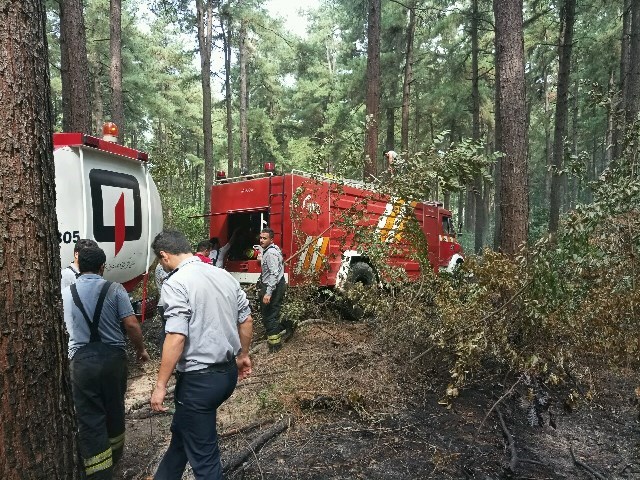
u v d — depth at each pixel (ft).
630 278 13.97
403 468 11.80
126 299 11.07
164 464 9.66
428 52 76.43
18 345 6.16
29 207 6.33
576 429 14.32
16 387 6.14
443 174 18.04
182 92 122.93
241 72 84.89
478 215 68.95
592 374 16.03
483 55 74.69
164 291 9.15
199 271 9.43
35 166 6.46
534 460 12.48
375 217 27.63
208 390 9.10
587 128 91.66
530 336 15.56
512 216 22.24
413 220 19.92
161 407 8.80
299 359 19.30
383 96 81.46
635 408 15.55
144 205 19.97
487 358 18.04
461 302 16.85
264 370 18.54
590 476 11.78
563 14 55.11
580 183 16.81
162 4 73.05
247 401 15.66
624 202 14.40
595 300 14.08
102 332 10.61
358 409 14.74
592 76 69.87
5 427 6.06
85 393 10.22
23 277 6.23
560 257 13.80
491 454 12.64
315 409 14.90
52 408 6.55
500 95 22.86
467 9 65.77
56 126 90.22
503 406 15.48
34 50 6.54
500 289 15.62
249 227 26.84
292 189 24.07
